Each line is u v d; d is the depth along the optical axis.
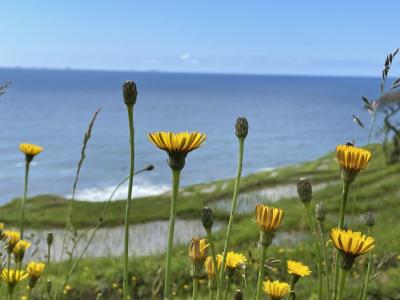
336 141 95.19
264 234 2.49
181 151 2.38
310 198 2.65
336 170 33.06
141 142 88.44
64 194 52.25
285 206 22.08
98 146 84.31
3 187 55.84
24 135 97.38
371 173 25.97
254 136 102.19
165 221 25.59
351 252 2.27
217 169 66.50
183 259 13.09
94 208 28.17
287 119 139.25
